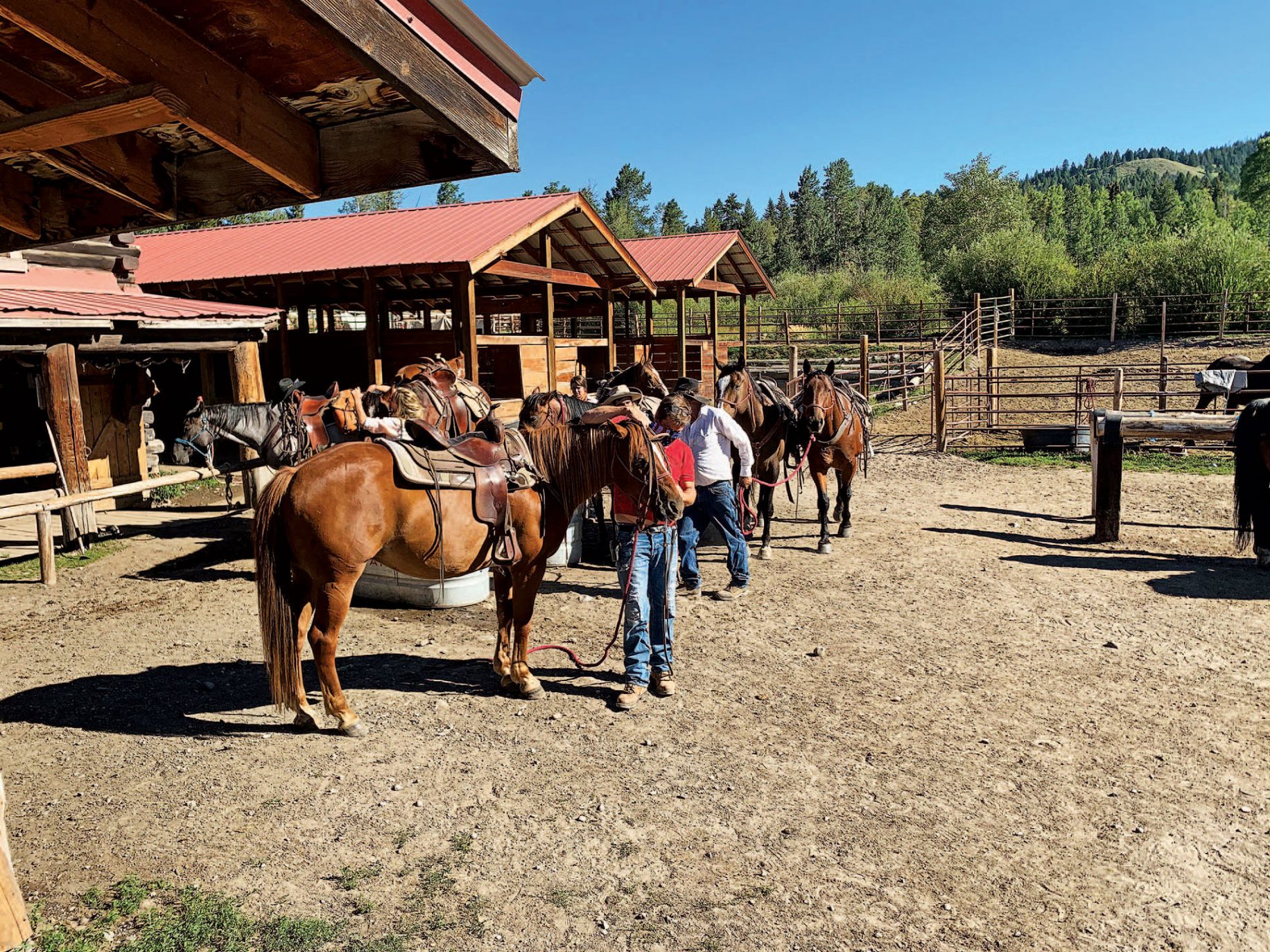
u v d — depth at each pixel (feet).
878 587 25.84
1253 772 14.39
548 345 44.73
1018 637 21.38
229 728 16.21
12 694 17.97
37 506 26.40
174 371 55.01
